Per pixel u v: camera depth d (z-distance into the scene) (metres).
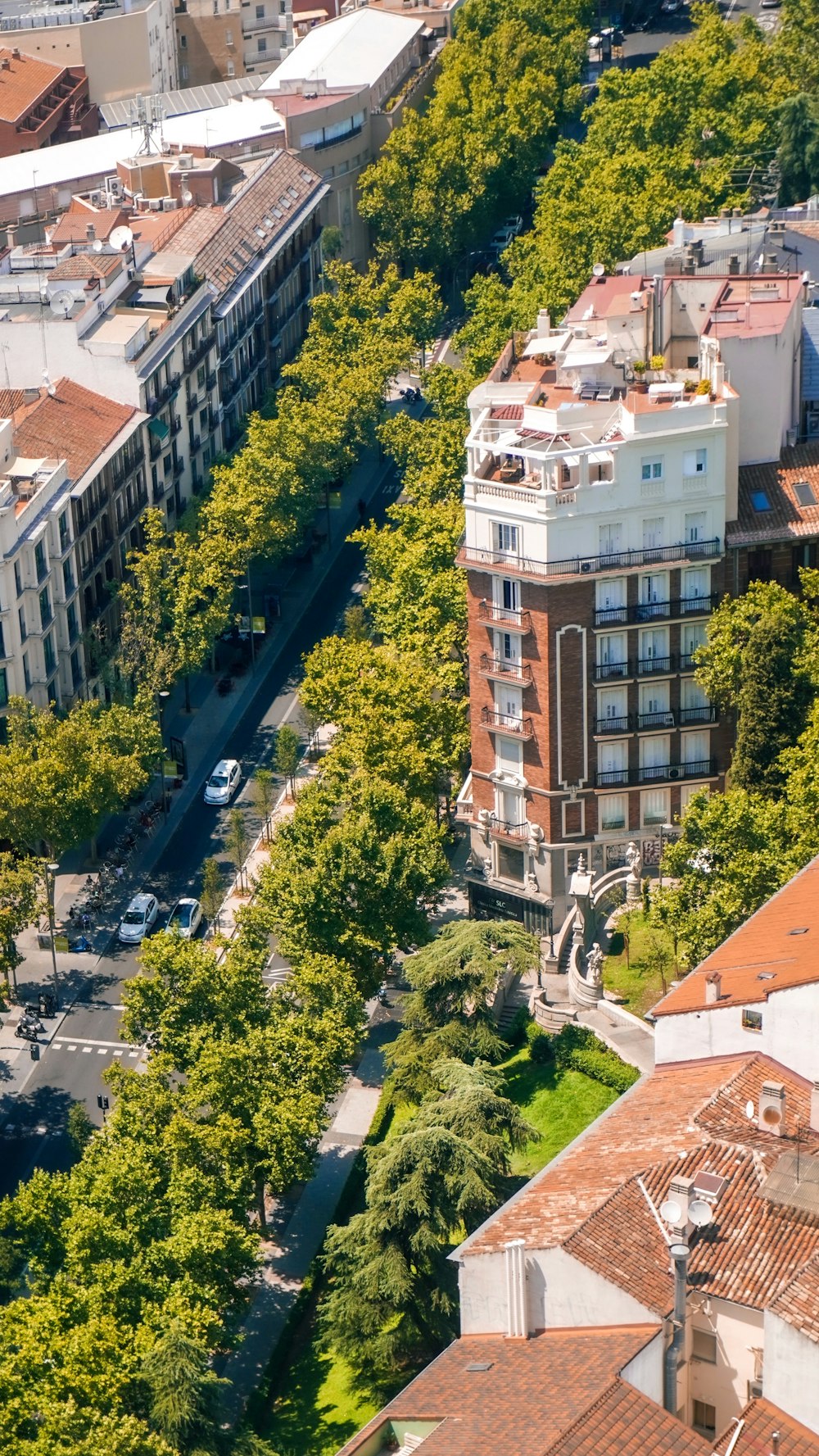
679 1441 100.81
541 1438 99.81
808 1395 104.38
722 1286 108.69
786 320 186.50
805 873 145.38
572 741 180.50
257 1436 132.50
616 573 175.50
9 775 189.88
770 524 181.00
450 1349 112.12
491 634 180.75
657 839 184.38
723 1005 125.81
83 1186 138.38
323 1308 142.12
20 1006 189.38
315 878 171.00
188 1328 128.50
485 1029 160.88
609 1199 112.94
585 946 173.50
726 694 177.88
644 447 174.00
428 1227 135.62
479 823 186.75
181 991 156.25
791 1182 112.56
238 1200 143.75
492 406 190.38
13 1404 120.19
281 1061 153.25
